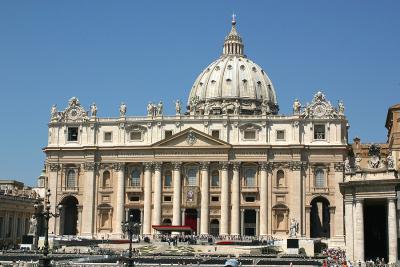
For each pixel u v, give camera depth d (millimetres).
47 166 159375
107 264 78312
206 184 151375
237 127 153125
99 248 118000
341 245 141500
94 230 154875
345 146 148500
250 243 125875
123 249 117875
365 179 75812
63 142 159875
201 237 135125
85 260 86625
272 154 151125
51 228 154875
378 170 75438
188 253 110688
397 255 72875
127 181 156125
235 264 71688
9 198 135750
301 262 89250
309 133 151375
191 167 153875
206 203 151000
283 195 149750
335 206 147250
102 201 156000
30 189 167625
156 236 139125
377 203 79625
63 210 157875
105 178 157375
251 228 151500
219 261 89750
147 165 154125
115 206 155125
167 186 154125
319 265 84062
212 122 154000
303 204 148500
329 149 149000
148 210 153000
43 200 156375
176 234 144125
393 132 136500
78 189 157500
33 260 86375
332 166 148875
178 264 81250
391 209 73500
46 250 61094
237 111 176875
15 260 85750
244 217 151375
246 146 150875
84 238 143625
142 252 114062
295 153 149500
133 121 156500
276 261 90625
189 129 152125
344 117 151000
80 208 156625
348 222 77750
